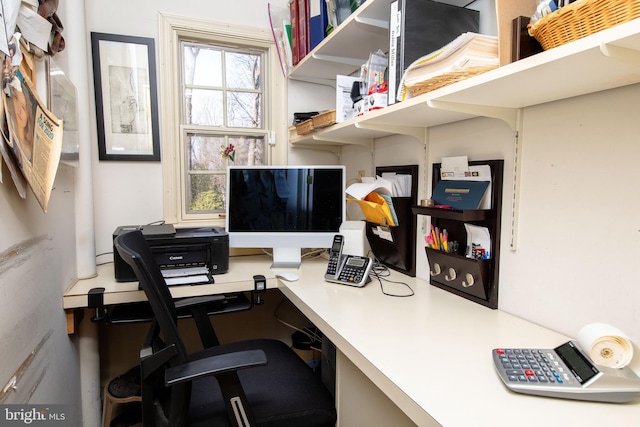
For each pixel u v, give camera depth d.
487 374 0.80
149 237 1.62
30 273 1.03
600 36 0.62
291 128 2.20
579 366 0.75
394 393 0.77
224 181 2.21
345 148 2.31
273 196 1.83
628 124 0.85
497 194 1.18
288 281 1.56
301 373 1.22
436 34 1.24
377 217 1.62
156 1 1.96
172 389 0.92
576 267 0.97
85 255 1.62
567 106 0.99
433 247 1.42
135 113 1.96
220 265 1.70
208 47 2.15
